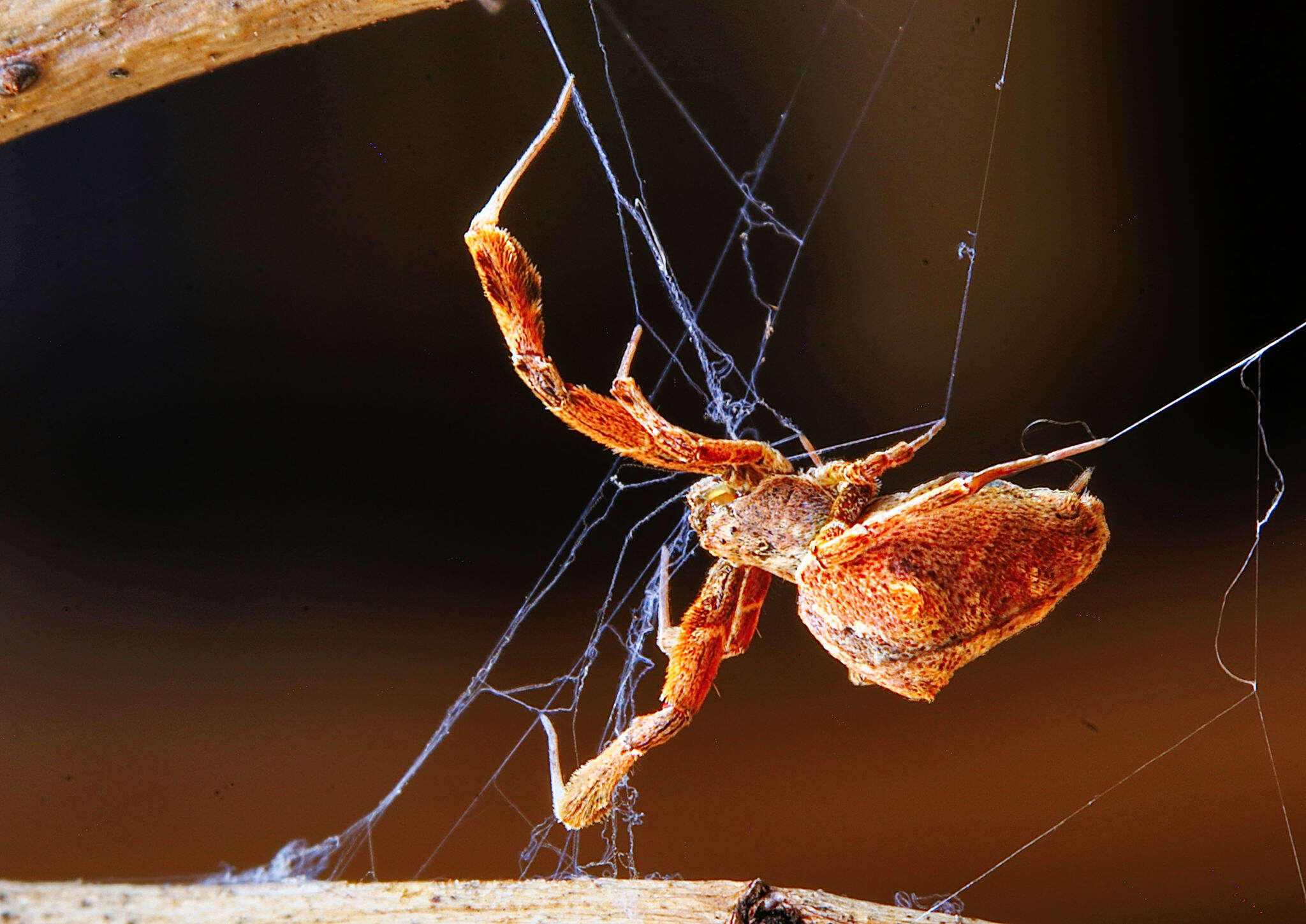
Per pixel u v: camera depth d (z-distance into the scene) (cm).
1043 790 7
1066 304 8
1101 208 8
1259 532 8
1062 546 6
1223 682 8
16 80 7
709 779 8
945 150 8
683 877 8
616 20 8
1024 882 7
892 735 8
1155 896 7
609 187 8
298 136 8
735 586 7
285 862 8
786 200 8
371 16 7
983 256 8
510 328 6
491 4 8
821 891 7
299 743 8
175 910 7
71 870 7
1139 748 8
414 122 8
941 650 6
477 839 8
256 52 7
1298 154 8
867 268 8
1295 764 7
